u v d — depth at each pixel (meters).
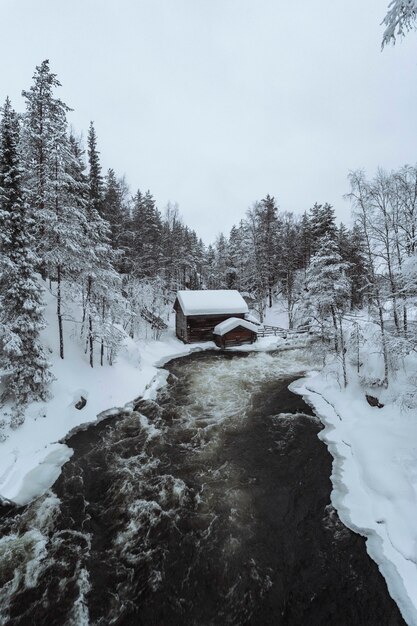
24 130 17.89
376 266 15.73
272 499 11.27
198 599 7.94
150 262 41.06
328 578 8.34
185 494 11.53
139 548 9.35
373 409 16.25
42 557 9.05
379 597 7.79
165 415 17.80
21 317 14.83
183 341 35.78
